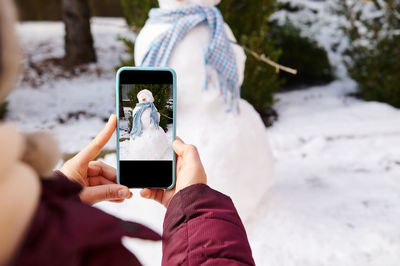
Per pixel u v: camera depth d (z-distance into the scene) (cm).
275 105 630
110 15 1388
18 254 37
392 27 645
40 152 44
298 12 770
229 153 237
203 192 80
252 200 255
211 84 238
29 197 38
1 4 34
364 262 245
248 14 517
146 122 123
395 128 495
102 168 121
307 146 447
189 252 71
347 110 592
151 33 242
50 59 892
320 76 736
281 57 707
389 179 369
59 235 40
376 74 639
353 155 426
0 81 34
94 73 836
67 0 862
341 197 332
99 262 44
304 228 281
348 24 715
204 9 243
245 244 74
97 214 45
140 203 240
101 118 580
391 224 285
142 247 254
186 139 235
